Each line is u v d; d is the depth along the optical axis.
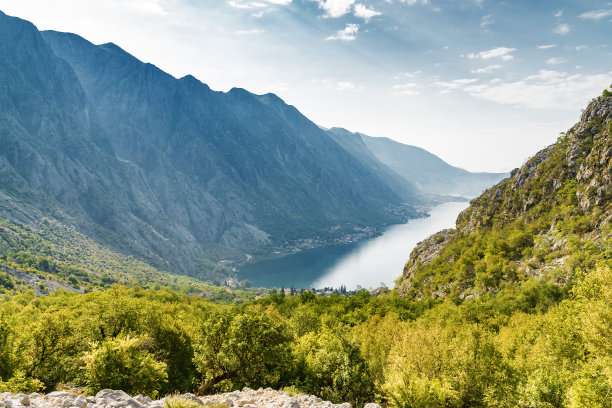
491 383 30.25
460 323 68.75
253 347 32.03
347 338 45.06
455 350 32.66
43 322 37.62
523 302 82.06
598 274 37.91
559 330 39.06
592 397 21.47
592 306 33.25
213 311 36.31
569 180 129.12
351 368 39.56
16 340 32.75
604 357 27.05
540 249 108.75
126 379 25.19
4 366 29.70
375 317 82.44
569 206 117.31
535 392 25.23
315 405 18.81
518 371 34.91
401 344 37.84
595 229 98.56
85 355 26.12
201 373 37.47
